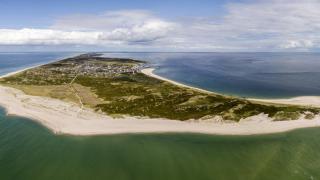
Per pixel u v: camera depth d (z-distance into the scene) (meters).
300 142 68.75
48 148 66.88
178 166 58.19
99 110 95.94
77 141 70.81
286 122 80.50
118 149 66.12
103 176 54.44
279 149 64.88
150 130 77.12
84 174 55.16
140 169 57.00
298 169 56.12
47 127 80.75
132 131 76.69
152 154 63.56
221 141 70.00
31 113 93.31
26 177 53.75
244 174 54.66
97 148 66.75
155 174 55.19
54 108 98.75
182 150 65.31
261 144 67.94
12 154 63.69
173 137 72.69
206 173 55.31
